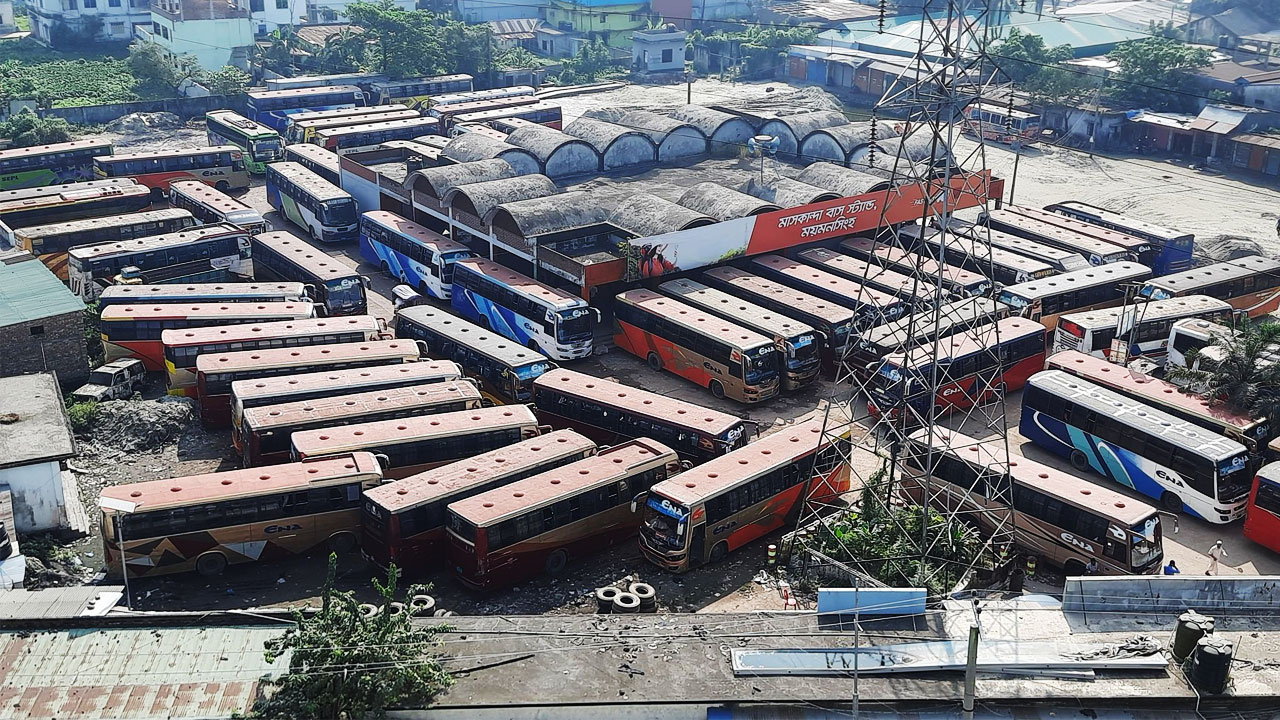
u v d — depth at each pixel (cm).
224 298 4938
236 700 2389
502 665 2491
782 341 4603
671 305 4888
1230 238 6294
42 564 3288
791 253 5831
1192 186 8094
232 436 4225
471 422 3841
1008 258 5662
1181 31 11219
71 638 2569
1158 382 4216
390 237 6025
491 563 3203
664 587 3331
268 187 7400
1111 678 2464
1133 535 3222
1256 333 4112
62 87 10550
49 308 4541
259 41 12056
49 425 3594
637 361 5022
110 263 5406
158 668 2483
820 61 11906
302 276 5434
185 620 2630
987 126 9444
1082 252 5862
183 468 3994
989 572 3256
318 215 6594
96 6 12450
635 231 5312
